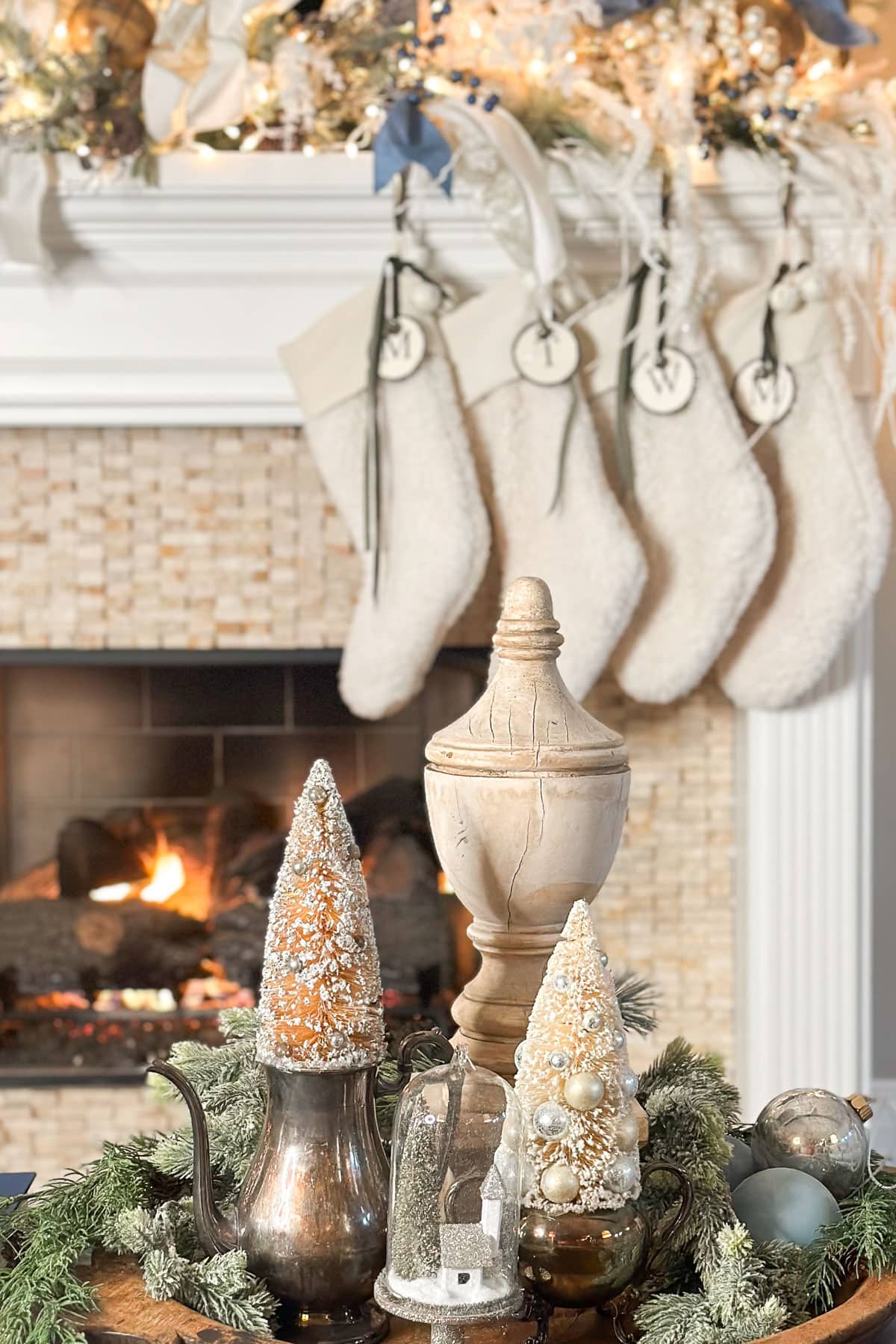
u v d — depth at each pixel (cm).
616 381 168
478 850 65
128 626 182
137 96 160
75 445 179
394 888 201
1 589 181
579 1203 56
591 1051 57
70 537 180
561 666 166
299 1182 58
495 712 67
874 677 220
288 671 215
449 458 164
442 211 167
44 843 218
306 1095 58
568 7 155
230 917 200
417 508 165
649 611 170
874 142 169
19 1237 66
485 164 161
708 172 167
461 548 163
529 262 162
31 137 159
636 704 183
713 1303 56
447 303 171
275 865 206
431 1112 55
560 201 166
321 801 59
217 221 167
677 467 166
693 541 166
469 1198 54
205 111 154
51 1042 195
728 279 172
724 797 184
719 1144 64
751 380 167
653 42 164
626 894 185
